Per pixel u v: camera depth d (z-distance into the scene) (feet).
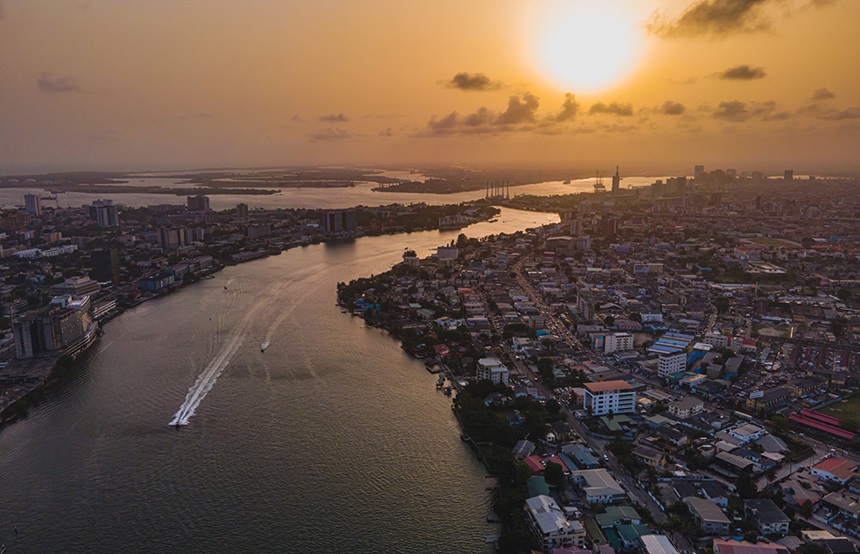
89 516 614.34
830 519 574.97
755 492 606.96
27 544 575.38
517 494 623.77
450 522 603.67
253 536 583.17
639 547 535.60
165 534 586.45
